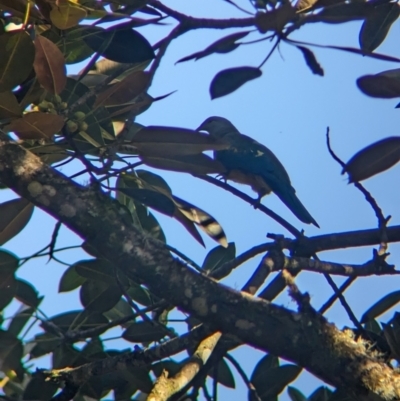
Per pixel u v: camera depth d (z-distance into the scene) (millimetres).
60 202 6574
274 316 6535
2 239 8453
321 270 8242
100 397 9062
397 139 6965
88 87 8914
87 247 8773
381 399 6414
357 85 6887
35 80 7719
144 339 9164
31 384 8742
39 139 7043
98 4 8234
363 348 6672
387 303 9031
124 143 7062
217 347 8758
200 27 8352
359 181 7242
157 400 7941
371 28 8766
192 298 6523
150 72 7406
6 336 8422
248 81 7258
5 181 6652
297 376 9070
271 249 8508
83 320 9273
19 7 7426
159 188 8180
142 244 6625
